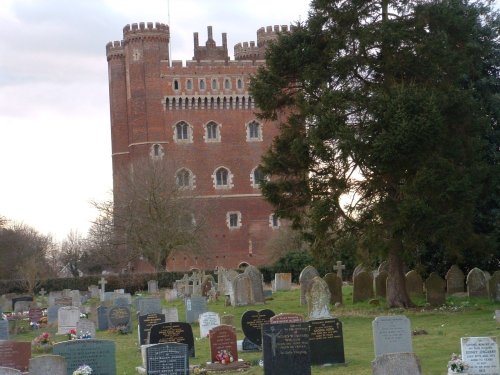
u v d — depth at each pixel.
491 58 42.66
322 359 23.02
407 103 34.09
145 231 83.44
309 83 37.84
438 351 23.78
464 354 19.20
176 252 87.81
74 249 127.19
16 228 118.94
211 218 99.38
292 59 37.78
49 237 127.38
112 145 105.19
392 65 36.53
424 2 36.91
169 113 101.62
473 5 41.75
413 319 32.84
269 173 39.34
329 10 37.56
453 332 27.97
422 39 36.69
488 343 19.12
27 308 53.97
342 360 23.08
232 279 45.81
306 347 20.52
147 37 101.31
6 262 98.06
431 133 33.88
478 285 38.81
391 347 21.89
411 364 17.80
